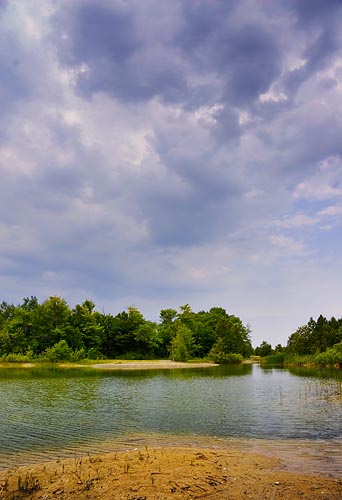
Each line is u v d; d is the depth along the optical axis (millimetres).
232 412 26672
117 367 87625
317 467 13750
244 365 100750
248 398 34031
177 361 113750
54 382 50406
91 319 122875
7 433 20391
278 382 49094
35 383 49000
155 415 25703
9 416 25562
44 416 25531
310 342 109125
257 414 25734
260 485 11688
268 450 16484
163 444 17922
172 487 11352
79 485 11625
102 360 109812
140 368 85250
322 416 24734
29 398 34719
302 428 21188
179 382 50531
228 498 10711
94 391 40375
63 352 100188
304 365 93812
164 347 133500
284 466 13852
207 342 136500
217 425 22250
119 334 128375
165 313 148125
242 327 135125
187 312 137250
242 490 11281
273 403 30766
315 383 46656
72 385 46594
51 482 12062
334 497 10758
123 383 49219
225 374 65688
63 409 28469
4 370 75812
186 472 12633
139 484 11570
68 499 10719
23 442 18438
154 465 13398
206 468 13141
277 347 150625
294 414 25562
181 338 115812
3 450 16984
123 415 25766
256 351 163125
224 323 131125
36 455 16125
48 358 98875
